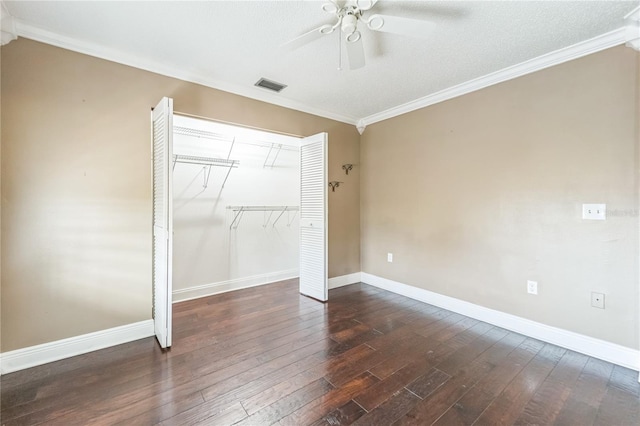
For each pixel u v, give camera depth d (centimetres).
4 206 195
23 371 195
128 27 201
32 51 202
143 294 246
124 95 238
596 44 211
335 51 231
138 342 237
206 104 283
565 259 230
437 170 321
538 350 225
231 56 240
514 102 258
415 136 344
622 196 204
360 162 419
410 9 182
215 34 209
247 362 207
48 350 207
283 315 295
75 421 151
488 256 277
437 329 262
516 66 251
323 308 315
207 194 371
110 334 231
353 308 315
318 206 339
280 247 443
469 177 291
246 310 309
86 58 222
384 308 315
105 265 230
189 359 210
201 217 366
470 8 180
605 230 211
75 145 218
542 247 242
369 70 262
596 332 215
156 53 235
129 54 236
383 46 221
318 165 338
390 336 248
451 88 299
